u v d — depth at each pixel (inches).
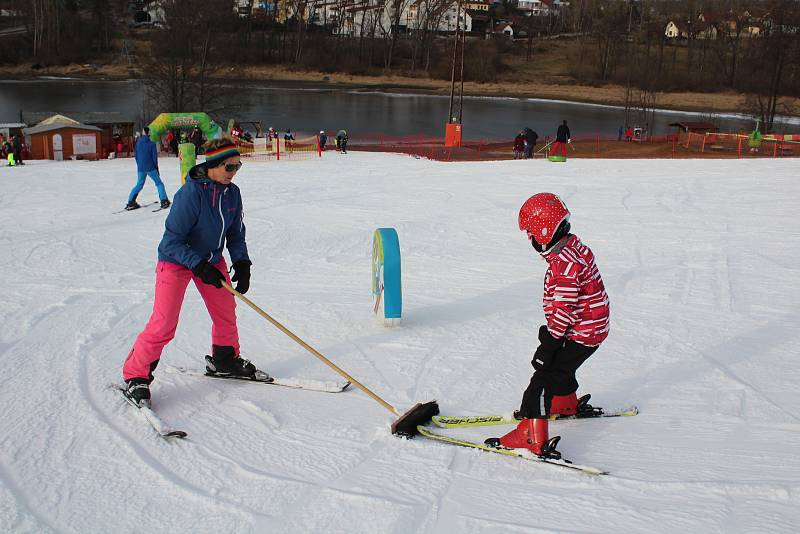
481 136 1820.9
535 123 2172.7
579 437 145.8
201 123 1315.2
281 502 119.3
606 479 126.1
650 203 439.2
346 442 142.4
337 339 207.9
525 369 183.9
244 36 3905.0
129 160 1037.8
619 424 151.9
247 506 118.1
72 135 1147.3
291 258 320.5
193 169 156.9
